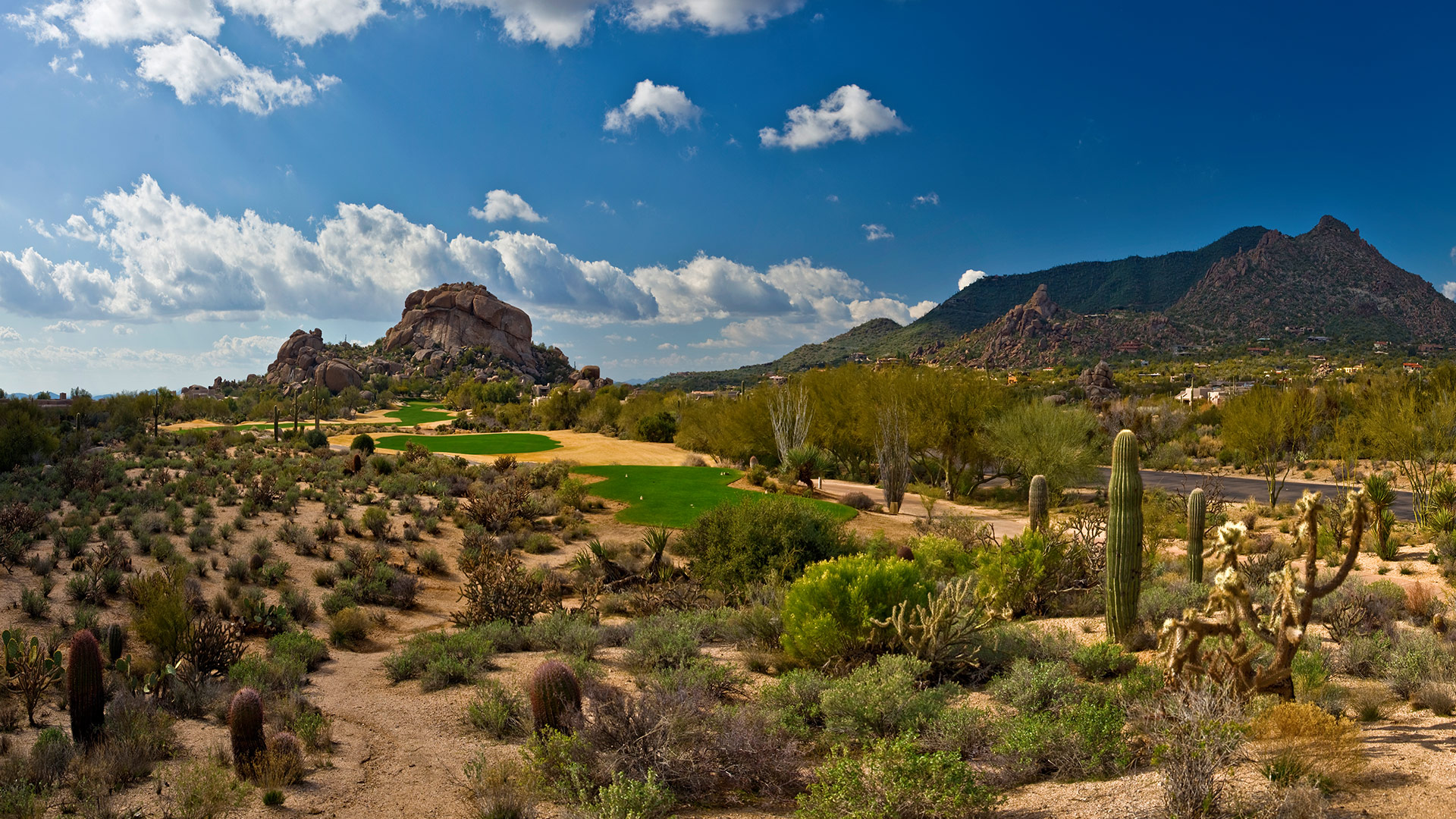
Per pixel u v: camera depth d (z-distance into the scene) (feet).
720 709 24.21
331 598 55.62
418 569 70.49
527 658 38.93
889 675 25.71
